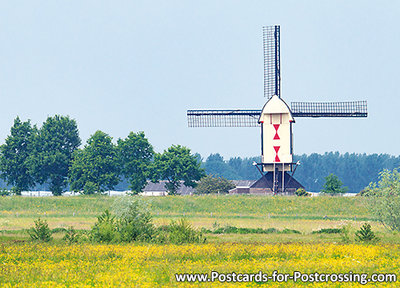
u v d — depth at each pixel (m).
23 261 123.25
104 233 166.38
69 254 131.62
